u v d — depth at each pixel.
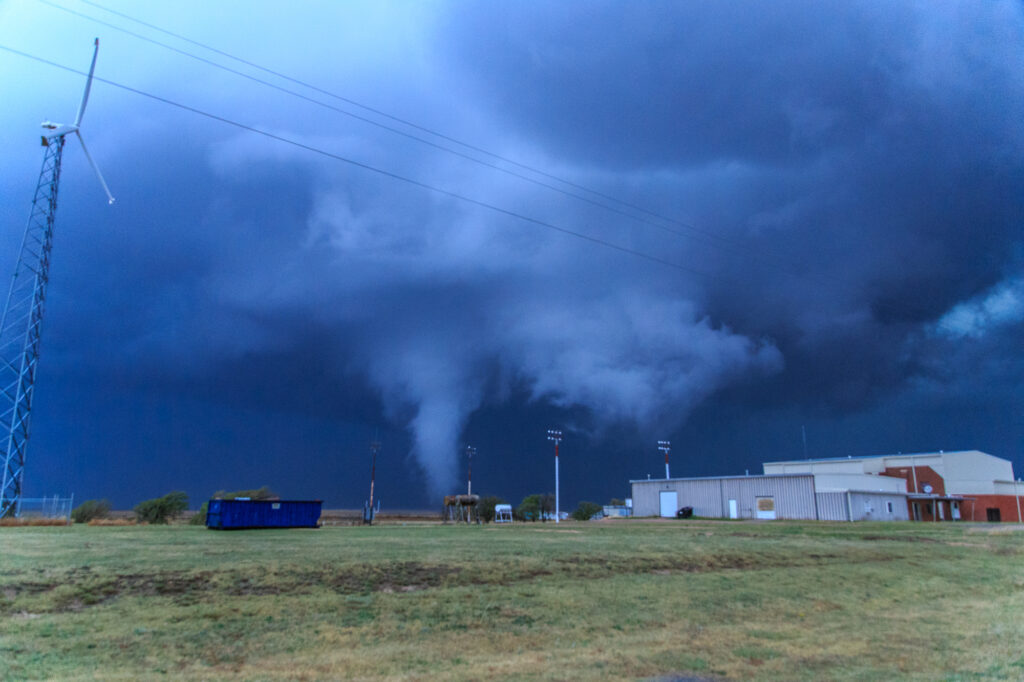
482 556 24.44
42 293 61.38
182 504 73.00
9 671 11.26
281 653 13.26
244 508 50.28
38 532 38.44
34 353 60.62
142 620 14.80
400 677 11.93
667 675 12.38
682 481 86.44
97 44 61.88
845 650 14.52
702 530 49.09
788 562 27.06
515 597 18.55
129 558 21.78
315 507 54.56
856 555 30.08
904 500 79.94
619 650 14.20
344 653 13.35
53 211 62.50
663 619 17.28
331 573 19.92
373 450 106.31
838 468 95.81
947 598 22.20
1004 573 27.52
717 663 13.30
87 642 13.15
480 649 14.05
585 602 18.45
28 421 59.25
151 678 11.47
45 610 15.12
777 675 12.50
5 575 17.41
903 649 14.66
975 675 12.53
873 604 20.64
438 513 156.75
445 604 17.47
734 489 81.31
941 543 36.25
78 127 61.88
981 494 91.25
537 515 117.00
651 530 49.19
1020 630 16.80
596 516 111.31
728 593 20.64
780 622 17.55
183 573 18.97
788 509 76.00
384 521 104.25
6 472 57.50
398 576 20.22
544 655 13.69
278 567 20.34
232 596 17.09
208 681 11.44
